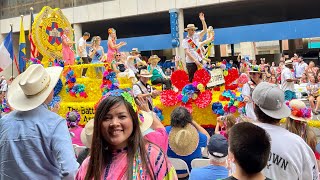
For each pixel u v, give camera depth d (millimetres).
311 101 12898
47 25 10734
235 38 23406
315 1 27453
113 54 11914
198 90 7480
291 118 4121
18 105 3166
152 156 2396
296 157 2973
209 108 7500
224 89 8492
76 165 2965
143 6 27719
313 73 15203
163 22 34406
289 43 29875
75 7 30734
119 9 28875
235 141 2398
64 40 10445
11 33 14453
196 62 8680
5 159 3068
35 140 2998
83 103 8688
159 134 3760
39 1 32719
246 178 2369
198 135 4980
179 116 4887
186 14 30062
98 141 2453
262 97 3189
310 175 3033
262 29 22578
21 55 14883
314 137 4102
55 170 3102
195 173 3713
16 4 34219
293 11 32031
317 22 21016
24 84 3156
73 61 10719
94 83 8867
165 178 2395
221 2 25047
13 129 3064
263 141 2379
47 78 3322
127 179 2309
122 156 2422
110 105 2439
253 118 6332
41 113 3143
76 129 5996
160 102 7934
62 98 9078
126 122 2434
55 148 2984
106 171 2398
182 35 26203
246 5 27047
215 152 3625
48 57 10719
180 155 4922
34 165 3018
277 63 29406
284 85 12531
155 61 9977
